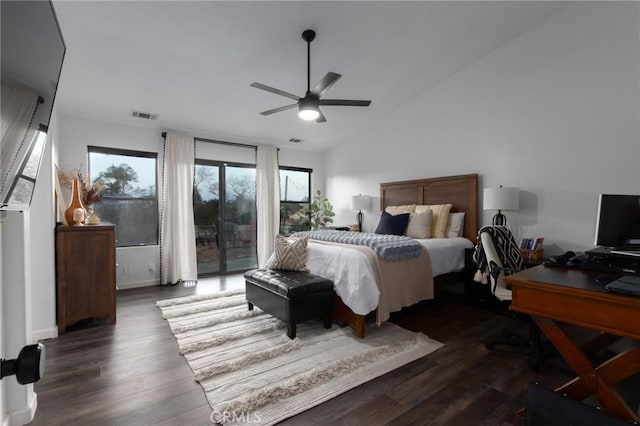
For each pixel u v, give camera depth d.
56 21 0.98
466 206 3.89
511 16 3.12
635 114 2.68
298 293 2.57
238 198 5.40
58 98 3.45
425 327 2.90
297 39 2.99
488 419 1.63
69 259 2.77
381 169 5.12
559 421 1.38
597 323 1.29
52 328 2.62
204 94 3.74
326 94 4.22
